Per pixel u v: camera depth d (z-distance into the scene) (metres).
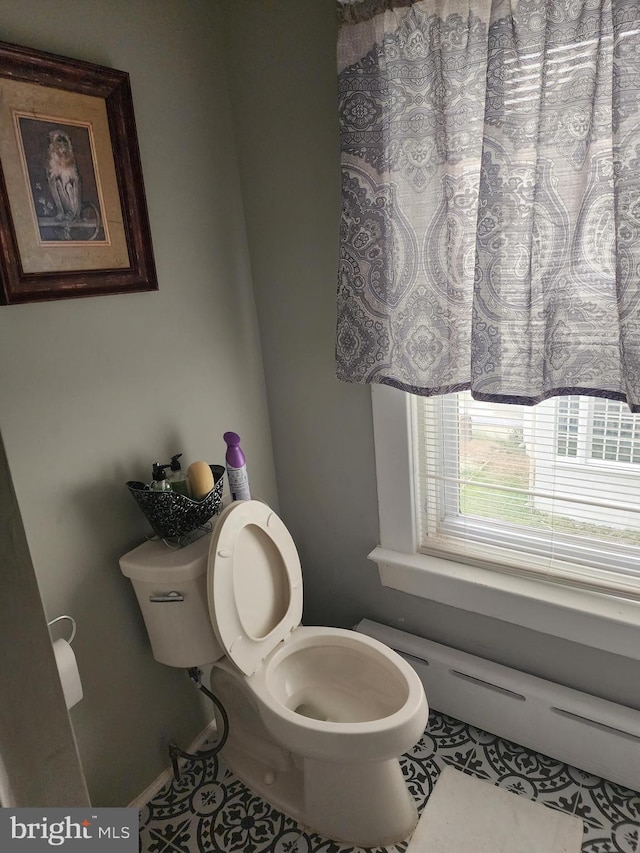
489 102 1.16
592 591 1.51
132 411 1.47
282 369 1.83
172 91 1.47
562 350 1.25
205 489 1.43
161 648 1.47
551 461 1.52
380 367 1.50
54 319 1.27
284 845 1.47
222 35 1.59
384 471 1.71
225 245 1.68
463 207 1.31
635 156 1.06
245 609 1.48
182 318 1.58
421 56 1.26
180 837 1.50
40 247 1.21
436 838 1.45
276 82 1.55
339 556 1.93
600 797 1.52
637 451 1.39
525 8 1.10
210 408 1.70
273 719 1.36
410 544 1.74
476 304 1.28
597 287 1.20
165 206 1.49
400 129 1.32
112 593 1.47
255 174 1.67
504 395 1.31
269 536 1.55
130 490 1.39
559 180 1.15
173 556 1.41
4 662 0.71
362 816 1.43
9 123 1.13
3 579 0.70
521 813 1.50
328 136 1.52
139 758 1.60
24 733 0.75
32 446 1.26
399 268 1.40
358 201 1.39
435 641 1.82
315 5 1.44
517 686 1.62
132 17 1.36
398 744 1.28
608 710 1.51
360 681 1.56
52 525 1.32
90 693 1.45
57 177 1.23
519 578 1.61
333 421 1.78
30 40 1.17
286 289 1.73
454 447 1.66
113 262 1.36
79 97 1.25
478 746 1.70
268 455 1.94
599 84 1.08
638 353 1.14
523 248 1.22
